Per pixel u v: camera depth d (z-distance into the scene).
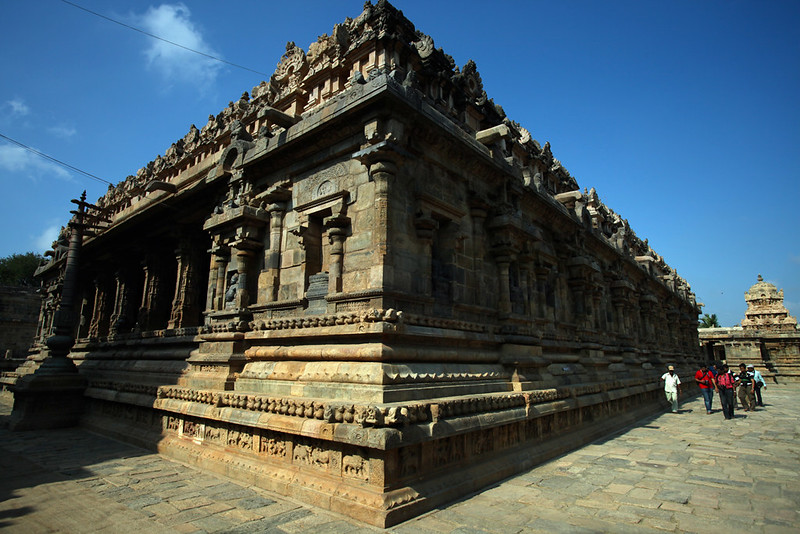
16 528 6.95
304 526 6.87
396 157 9.88
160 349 16.83
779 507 8.05
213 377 12.14
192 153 23.59
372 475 7.20
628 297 26.34
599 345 19.48
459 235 12.12
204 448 11.04
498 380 11.61
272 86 19.12
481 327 11.88
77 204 19.36
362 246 10.09
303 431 8.18
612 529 6.97
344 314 9.44
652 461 11.55
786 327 56.16
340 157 11.19
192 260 18.61
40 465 11.00
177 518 7.30
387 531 6.59
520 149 21.41
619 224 30.91
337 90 15.87
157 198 19.50
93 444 13.77
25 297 44.97
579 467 10.85
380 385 8.12
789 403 28.89
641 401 22.17
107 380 16.78
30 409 16.58
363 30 15.08
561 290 19.02
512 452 10.60
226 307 13.20
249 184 13.64
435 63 15.86
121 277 22.73
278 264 12.39
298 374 9.90
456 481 8.43
